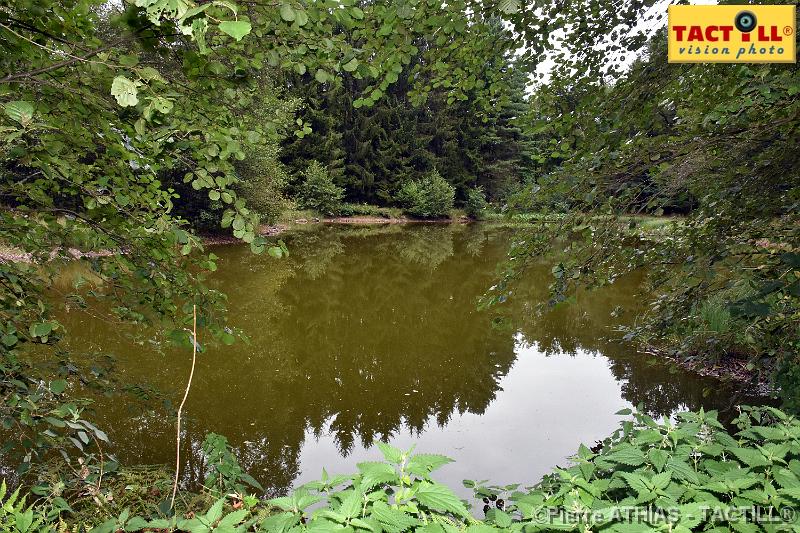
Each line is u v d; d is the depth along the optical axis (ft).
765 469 4.39
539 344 22.82
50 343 7.55
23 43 4.73
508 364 20.04
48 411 6.33
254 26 4.90
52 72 5.17
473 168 114.93
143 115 4.44
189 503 6.53
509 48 8.19
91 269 7.40
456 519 4.26
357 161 110.83
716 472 4.40
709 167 7.99
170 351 19.34
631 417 14.57
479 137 110.22
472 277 41.37
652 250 9.17
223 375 17.75
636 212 7.77
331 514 3.44
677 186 7.79
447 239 72.02
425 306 31.01
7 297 6.72
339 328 25.66
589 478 4.44
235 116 6.50
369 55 6.63
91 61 4.43
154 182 6.82
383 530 3.43
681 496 3.98
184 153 5.91
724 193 8.02
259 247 5.73
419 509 4.01
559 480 6.83
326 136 104.99
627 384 17.22
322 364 19.72
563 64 8.51
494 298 9.01
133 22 4.46
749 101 6.51
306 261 47.78
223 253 48.16
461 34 7.79
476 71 8.55
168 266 7.23
